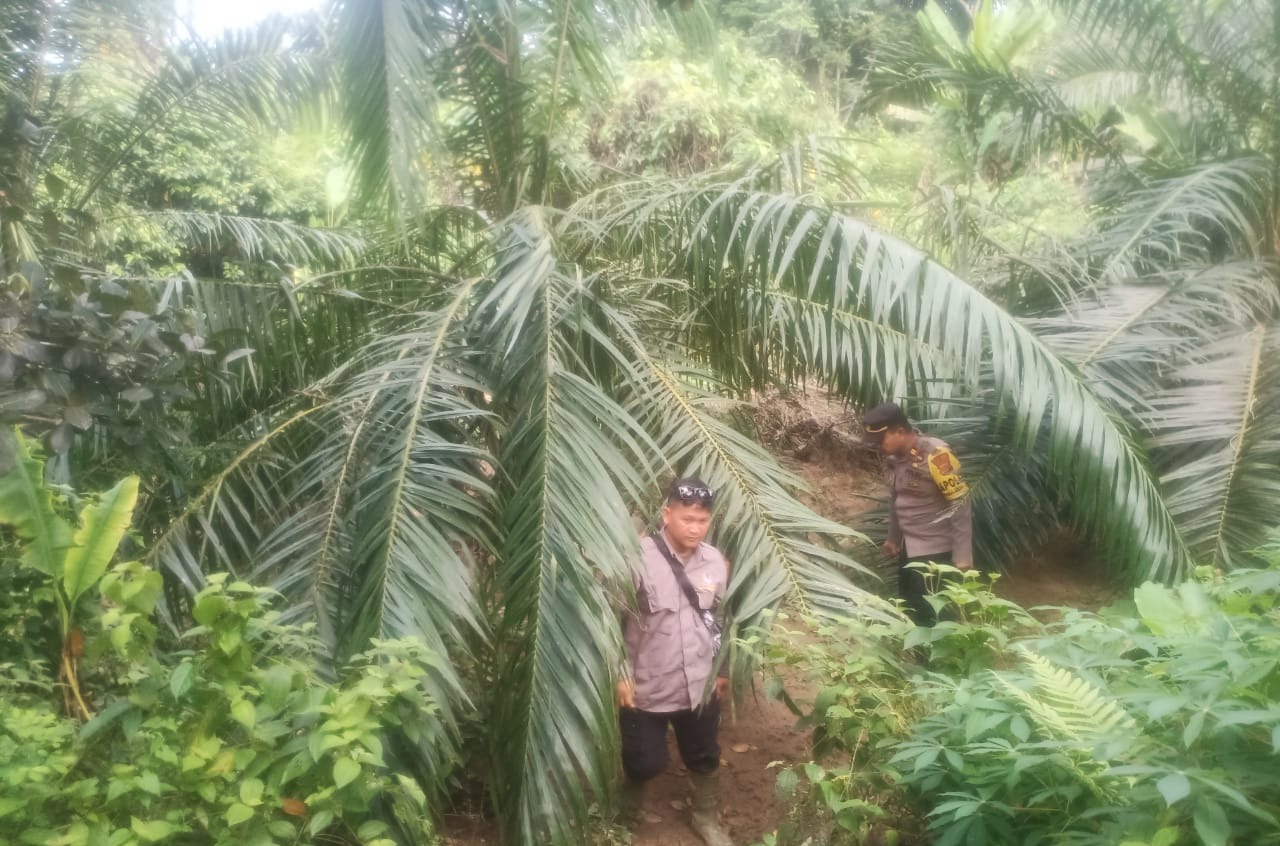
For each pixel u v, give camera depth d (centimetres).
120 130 628
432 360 390
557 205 562
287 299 468
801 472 751
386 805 306
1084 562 641
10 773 207
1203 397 552
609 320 433
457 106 536
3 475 251
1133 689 247
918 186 975
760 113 997
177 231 688
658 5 552
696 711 372
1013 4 1130
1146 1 705
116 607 256
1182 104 787
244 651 240
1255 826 206
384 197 452
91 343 293
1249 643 227
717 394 477
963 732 270
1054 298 675
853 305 481
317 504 377
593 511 348
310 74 623
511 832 329
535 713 330
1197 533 494
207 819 228
